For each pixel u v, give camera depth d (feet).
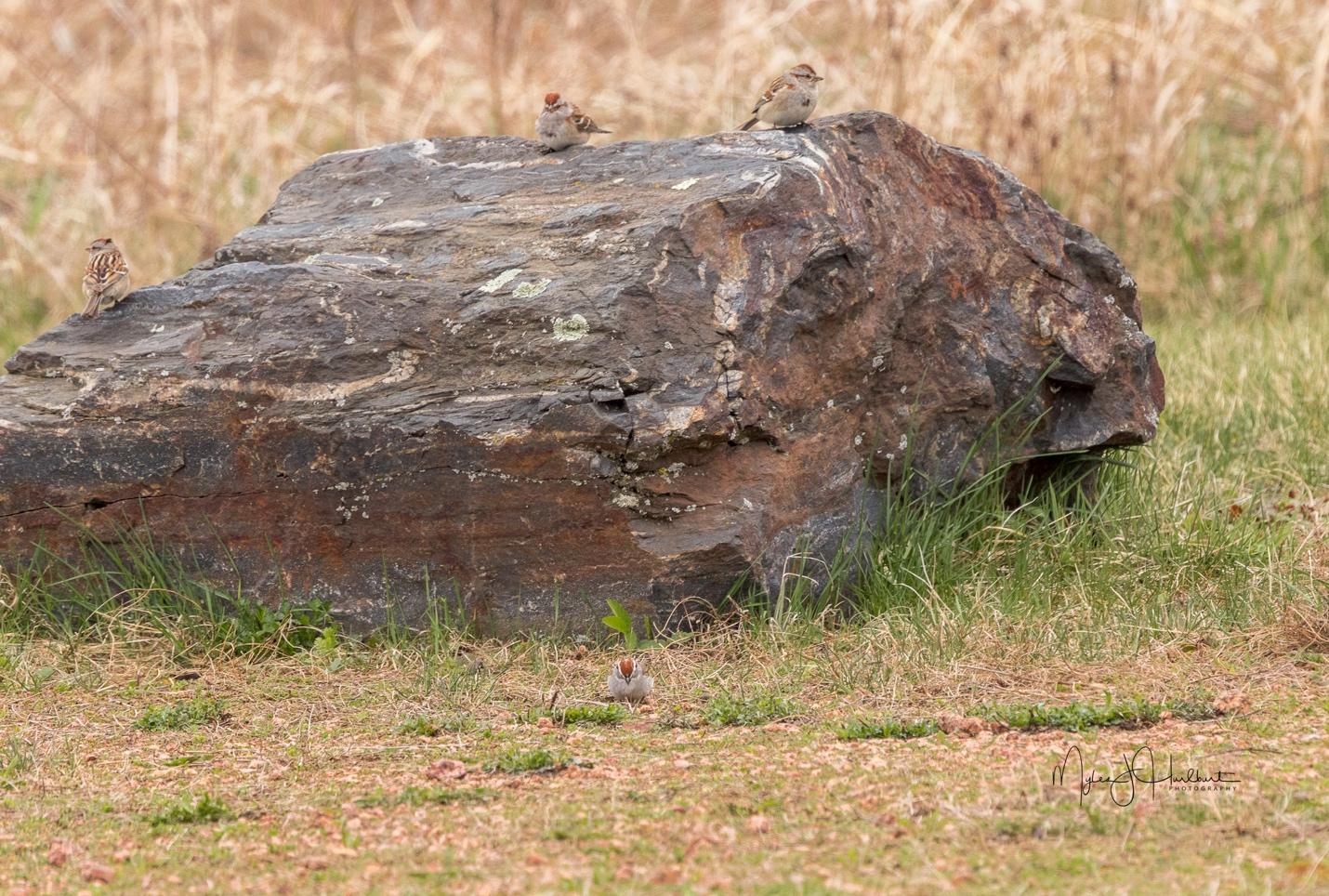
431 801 45.01
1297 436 84.74
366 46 159.43
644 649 59.67
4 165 150.82
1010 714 51.01
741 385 59.98
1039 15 124.67
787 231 62.28
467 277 63.82
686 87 141.90
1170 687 54.13
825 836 40.73
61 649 62.44
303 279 64.49
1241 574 65.46
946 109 123.65
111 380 64.08
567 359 60.23
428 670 58.18
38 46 169.58
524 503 60.54
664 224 61.62
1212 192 132.36
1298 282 125.18
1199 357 101.30
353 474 61.62
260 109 139.23
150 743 52.75
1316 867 36.81
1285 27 142.92
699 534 60.23
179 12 163.94
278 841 42.24
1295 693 52.70
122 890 39.04
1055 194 127.34
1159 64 128.26
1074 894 35.96
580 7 167.32
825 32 155.53
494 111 132.77
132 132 146.20
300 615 63.10
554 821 42.57
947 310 68.03
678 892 36.99
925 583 64.23
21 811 45.60
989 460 69.97
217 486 63.26
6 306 131.75
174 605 64.08
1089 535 70.08
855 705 53.88
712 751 48.96
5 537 65.31
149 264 128.47
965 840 39.86
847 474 65.67
